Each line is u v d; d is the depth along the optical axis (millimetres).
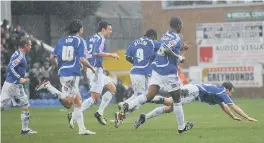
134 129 31750
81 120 29281
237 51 74500
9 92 29641
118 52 70688
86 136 28391
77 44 28875
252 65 74188
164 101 29562
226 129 30688
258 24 74000
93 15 77500
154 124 35156
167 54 26875
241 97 74188
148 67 35000
